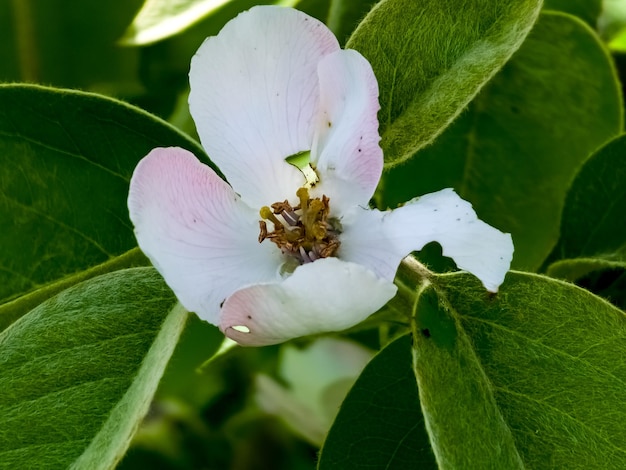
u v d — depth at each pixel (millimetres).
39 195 162
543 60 208
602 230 184
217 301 137
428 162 207
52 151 162
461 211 130
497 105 211
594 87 207
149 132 162
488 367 135
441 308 137
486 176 210
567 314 137
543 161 210
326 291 117
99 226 163
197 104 145
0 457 130
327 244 141
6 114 160
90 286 144
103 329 141
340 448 151
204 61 143
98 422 133
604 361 134
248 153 146
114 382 136
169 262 132
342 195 144
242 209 146
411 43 151
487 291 139
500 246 125
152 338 140
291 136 146
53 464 129
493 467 124
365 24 152
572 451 129
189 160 138
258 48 143
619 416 131
